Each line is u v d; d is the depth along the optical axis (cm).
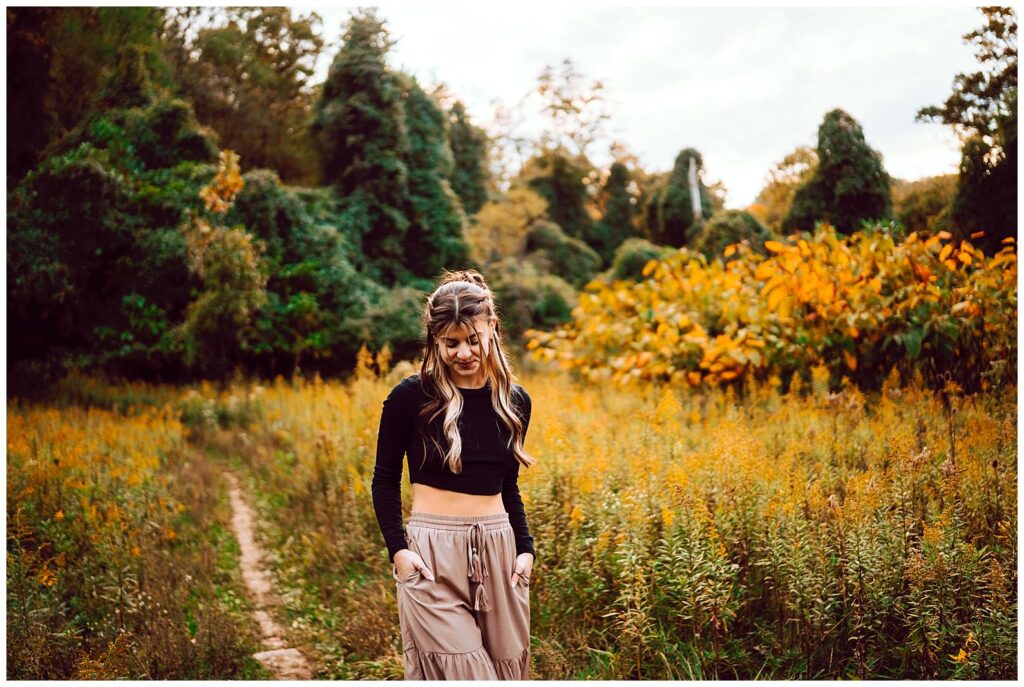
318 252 1362
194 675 343
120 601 380
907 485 339
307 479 623
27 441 596
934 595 294
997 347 570
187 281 1138
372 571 449
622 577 323
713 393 680
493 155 2495
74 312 1055
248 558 518
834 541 315
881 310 642
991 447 411
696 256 994
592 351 924
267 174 1337
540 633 336
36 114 966
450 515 233
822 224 744
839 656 304
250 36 1477
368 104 1598
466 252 1748
